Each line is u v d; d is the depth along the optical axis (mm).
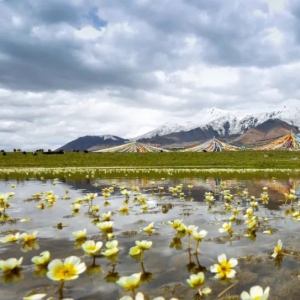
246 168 40438
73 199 11438
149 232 5980
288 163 49719
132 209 9047
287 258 4387
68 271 3277
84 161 58625
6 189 15211
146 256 4578
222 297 3148
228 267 3680
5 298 3174
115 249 4238
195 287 3395
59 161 57906
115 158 62625
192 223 7008
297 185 16344
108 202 10586
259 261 4266
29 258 4512
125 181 19656
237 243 5250
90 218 7711
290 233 5941
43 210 8984
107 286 3475
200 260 4371
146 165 53281
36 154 66062
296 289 3311
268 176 23953
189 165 51625
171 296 3193
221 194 12711
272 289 3332
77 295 3236
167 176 24625
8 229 6484
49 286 3486
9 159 57688
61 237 5770
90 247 4336
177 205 9805
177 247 5051
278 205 9617
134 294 3219
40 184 17859
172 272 3900
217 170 34719
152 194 12828
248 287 3393
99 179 21562
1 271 3945
